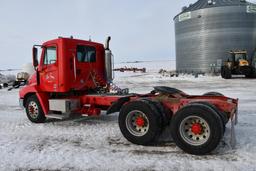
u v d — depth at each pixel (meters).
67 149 5.66
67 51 7.84
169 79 30.72
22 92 8.64
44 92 8.28
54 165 4.80
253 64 30.42
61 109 7.85
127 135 5.89
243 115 8.60
